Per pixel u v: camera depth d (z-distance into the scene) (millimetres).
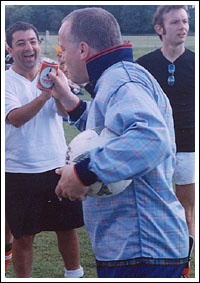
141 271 1717
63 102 2309
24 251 2900
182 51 3598
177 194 3633
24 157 2848
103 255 1769
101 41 1781
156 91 1780
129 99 1596
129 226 1722
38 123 2891
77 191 1589
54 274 3188
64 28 1858
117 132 1605
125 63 1753
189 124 3535
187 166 3547
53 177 2904
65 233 3002
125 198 1721
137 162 1499
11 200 2857
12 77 2904
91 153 1550
